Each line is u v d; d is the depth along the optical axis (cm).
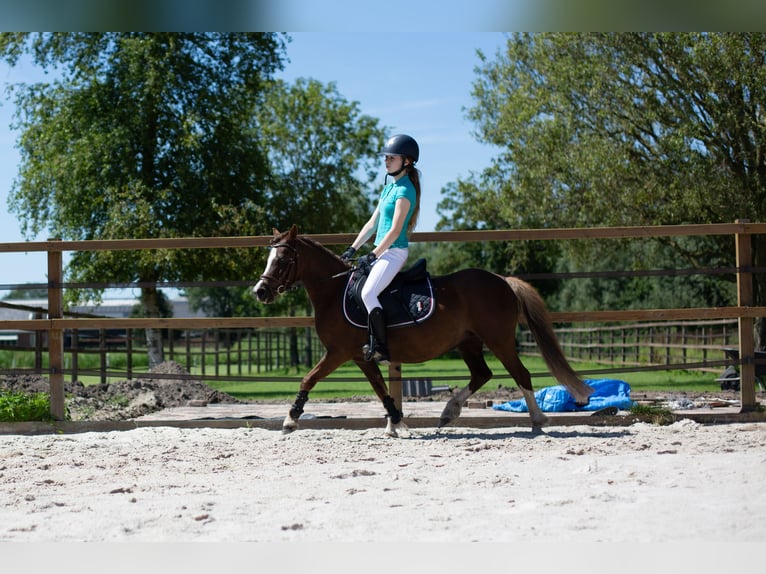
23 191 2188
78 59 2195
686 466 569
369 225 751
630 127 1805
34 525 430
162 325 845
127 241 835
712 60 1612
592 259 2005
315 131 2700
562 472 558
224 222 2055
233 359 2880
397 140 702
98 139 2095
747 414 829
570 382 732
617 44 1753
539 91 1941
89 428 842
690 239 2102
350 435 769
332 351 745
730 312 831
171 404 1158
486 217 2389
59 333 855
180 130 2116
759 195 1756
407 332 717
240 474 578
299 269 736
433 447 686
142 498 499
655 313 825
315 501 480
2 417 834
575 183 1888
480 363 774
